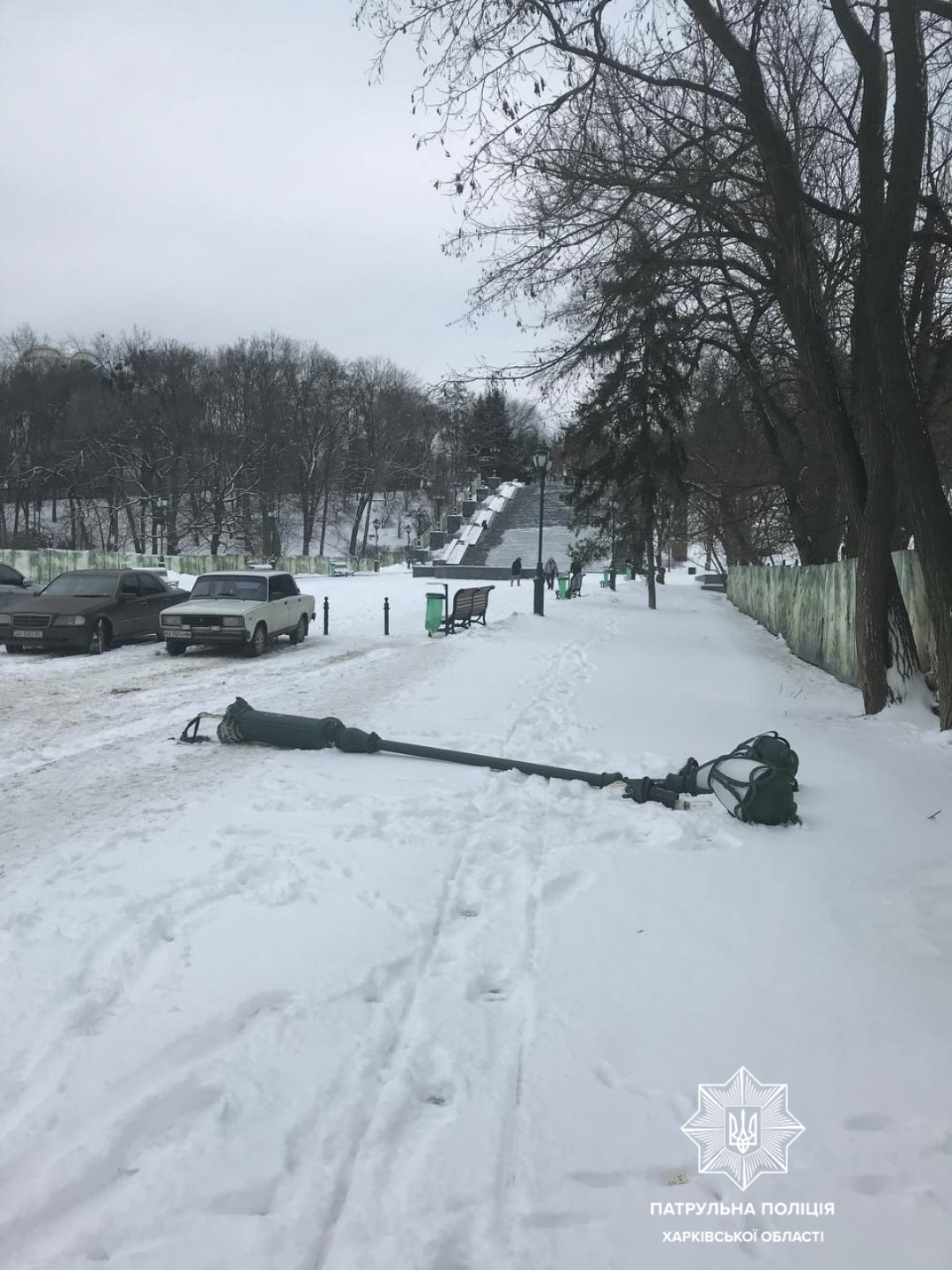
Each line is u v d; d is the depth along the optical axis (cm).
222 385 7425
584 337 1284
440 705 1112
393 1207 256
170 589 2012
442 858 547
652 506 2745
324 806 652
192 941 423
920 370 1198
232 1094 305
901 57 873
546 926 455
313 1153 278
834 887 511
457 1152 280
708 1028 357
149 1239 242
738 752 688
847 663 1498
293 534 9481
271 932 434
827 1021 364
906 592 1247
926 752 876
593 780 736
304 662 1591
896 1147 287
